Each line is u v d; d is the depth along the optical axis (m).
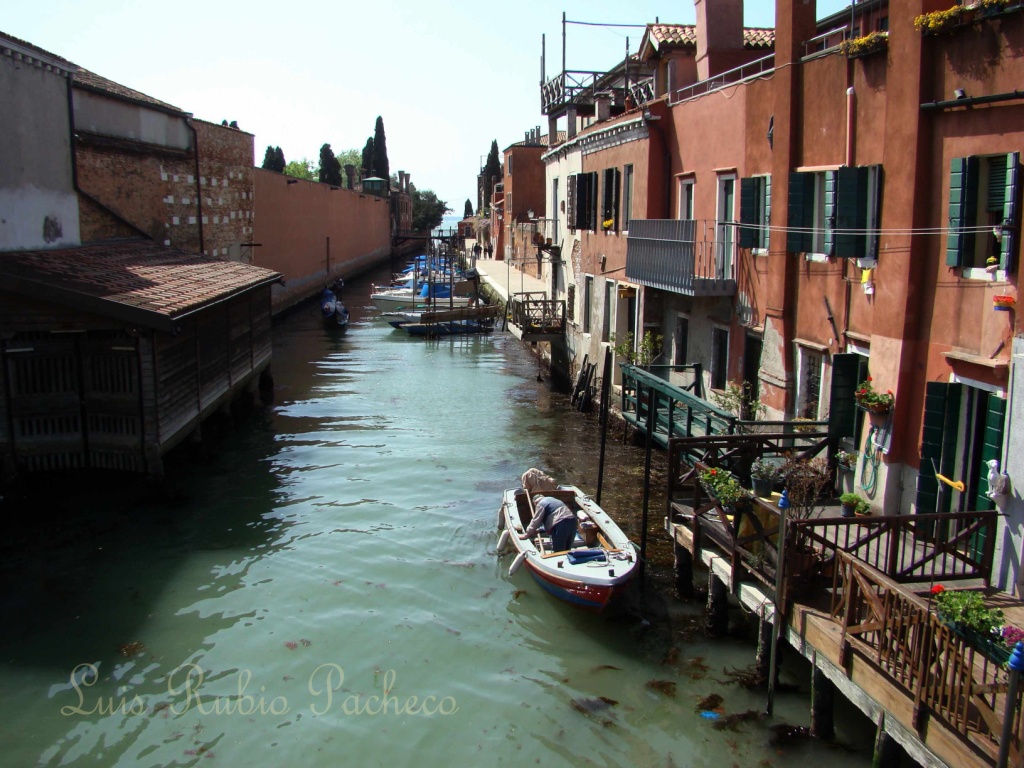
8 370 12.43
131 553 11.31
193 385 14.93
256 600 10.13
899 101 8.55
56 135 15.33
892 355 8.72
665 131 15.56
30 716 7.76
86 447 12.95
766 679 8.27
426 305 39.47
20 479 12.77
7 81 13.45
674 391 10.73
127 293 12.95
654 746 7.43
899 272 8.59
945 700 5.48
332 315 35.34
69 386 12.76
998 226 7.46
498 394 22.38
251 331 19.72
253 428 18.36
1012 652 4.99
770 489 8.97
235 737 7.58
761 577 7.89
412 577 10.88
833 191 9.35
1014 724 5.17
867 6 12.13
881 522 7.24
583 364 20.89
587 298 21.00
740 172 12.56
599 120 20.30
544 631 9.55
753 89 12.01
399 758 7.34
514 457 16.23
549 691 8.34
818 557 7.47
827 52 10.03
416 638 9.35
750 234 11.98
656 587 10.39
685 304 15.04
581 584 9.41
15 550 11.26
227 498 13.59
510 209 44.94
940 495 8.17
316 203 44.75
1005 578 7.26
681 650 8.96
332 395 22.03
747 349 12.66
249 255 30.73
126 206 20.56
